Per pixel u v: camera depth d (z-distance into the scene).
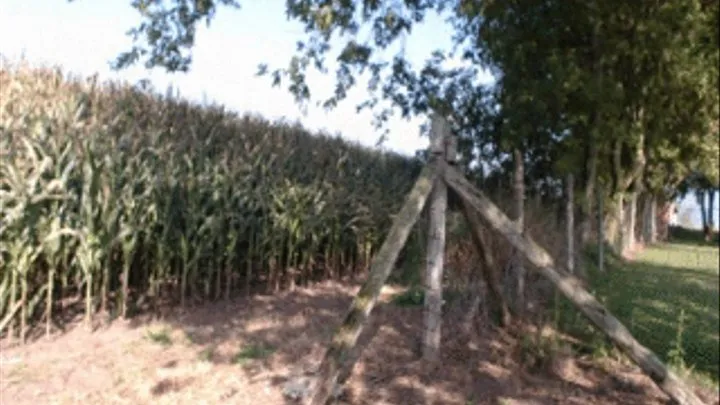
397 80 12.46
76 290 6.18
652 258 17.94
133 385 4.42
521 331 5.78
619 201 15.96
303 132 11.09
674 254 20.16
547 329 5.81
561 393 4.86
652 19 9.43
